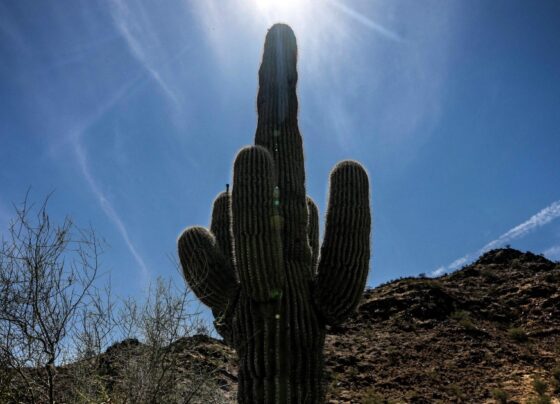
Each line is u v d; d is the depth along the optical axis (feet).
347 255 23.44
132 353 21.03
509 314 58.95
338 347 51.88
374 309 61.72
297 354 22.39
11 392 18.13
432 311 59.11
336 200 24.35
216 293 24.66
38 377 18.81
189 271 24.67
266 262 22.06
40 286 17.43
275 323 22.34
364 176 25.05
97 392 20.65
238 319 23.43
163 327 20.01
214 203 29.66
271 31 27.81
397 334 55.06
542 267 71.72
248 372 22.52
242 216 22.41
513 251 79.51
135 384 19.76
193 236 25.26
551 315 56.34
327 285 23.47
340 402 40.45
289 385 21.86
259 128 26.40
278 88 26.63
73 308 18.19
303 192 25.32
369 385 43.96
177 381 21.11
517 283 66.74
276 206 22.71
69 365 19.25
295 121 26.40
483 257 80.07
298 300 23.04
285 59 27.12
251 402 22.12
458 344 51.34
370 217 24.63
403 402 39.96
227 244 27.81
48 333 17.67
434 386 42.96
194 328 20.45
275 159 25.17
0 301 17.07
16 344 17.37
